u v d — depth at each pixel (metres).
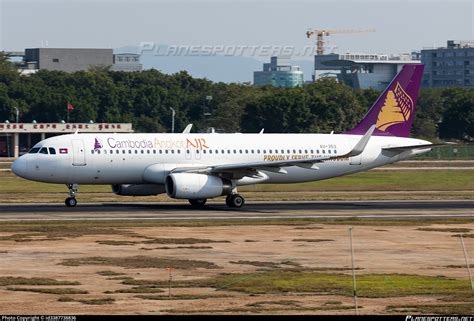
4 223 167.88
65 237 148.50
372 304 97.00
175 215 186.75
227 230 159.75
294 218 180.88
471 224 172.75
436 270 118.94
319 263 123.94
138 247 138.00
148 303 96.56
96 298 98.94
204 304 96.25
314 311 92.94
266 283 108.50
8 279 109.75
